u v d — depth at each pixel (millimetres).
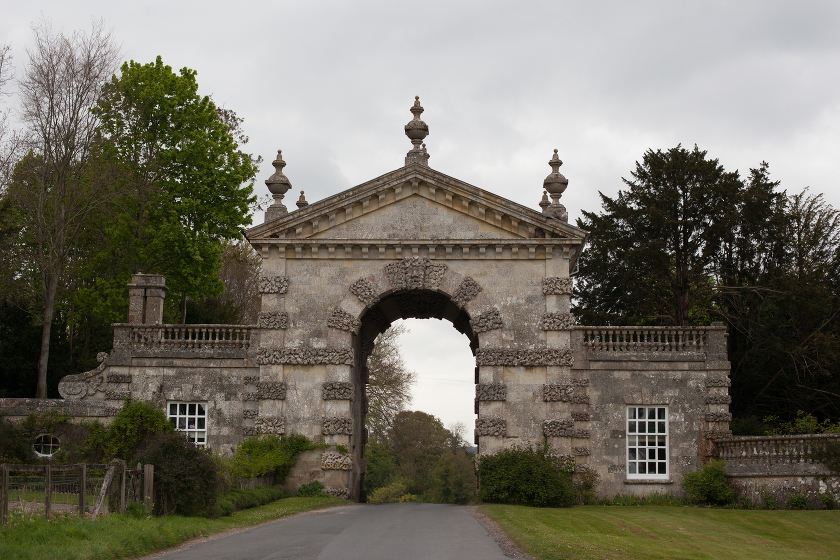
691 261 50438
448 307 39125
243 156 47906
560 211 35375
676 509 30641
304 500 30812
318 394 33781
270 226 34344
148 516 21047
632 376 34469
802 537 24062
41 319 45406
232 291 66125
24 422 33844
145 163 44500
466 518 25312
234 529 22234
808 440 30000
